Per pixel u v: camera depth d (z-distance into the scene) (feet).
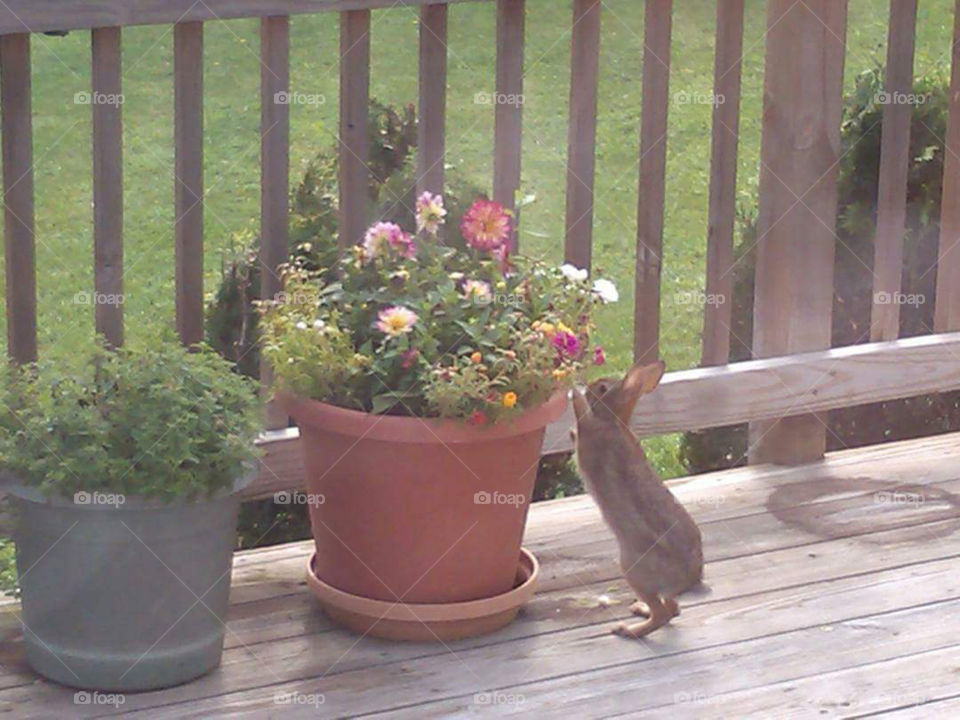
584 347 10.62
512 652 10.16
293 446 11.66
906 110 13.62
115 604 9.22
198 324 11.13
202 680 9.64
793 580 11.37
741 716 9.35
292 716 9.24
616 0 28.50
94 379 9.43
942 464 13.91
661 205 12.79
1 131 10.40
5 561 10.30
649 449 15.97
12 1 9.80
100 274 10.66
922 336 14.43
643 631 10.41
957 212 14.21
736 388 13.37
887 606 10.96
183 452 9.00
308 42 26.86
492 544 10.23
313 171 13.32
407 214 13.26
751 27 28.09
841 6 13.07
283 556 11.61
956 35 13.87
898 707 9.49
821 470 13.73
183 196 10.87
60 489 8.88
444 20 11.44
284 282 10.86
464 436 9.71
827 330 13.78
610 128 24.27
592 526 12.37
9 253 10.48
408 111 13.76
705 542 12.05
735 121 12.94
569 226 12.39
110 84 10.38
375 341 10.23
